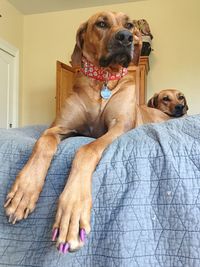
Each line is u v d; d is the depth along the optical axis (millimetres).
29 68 4164
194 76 3646
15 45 4012
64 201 754
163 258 693
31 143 973
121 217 738
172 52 3725
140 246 708
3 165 927
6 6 3840
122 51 1327
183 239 689
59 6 4012
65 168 879
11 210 805
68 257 750
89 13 4027
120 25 1448
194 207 704
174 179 736
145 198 747
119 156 821
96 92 1371
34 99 4117
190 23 3703
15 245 826
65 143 960
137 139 852
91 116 1373
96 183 802
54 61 4090
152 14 3805
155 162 777
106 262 716
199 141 785
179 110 2883
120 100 1354
